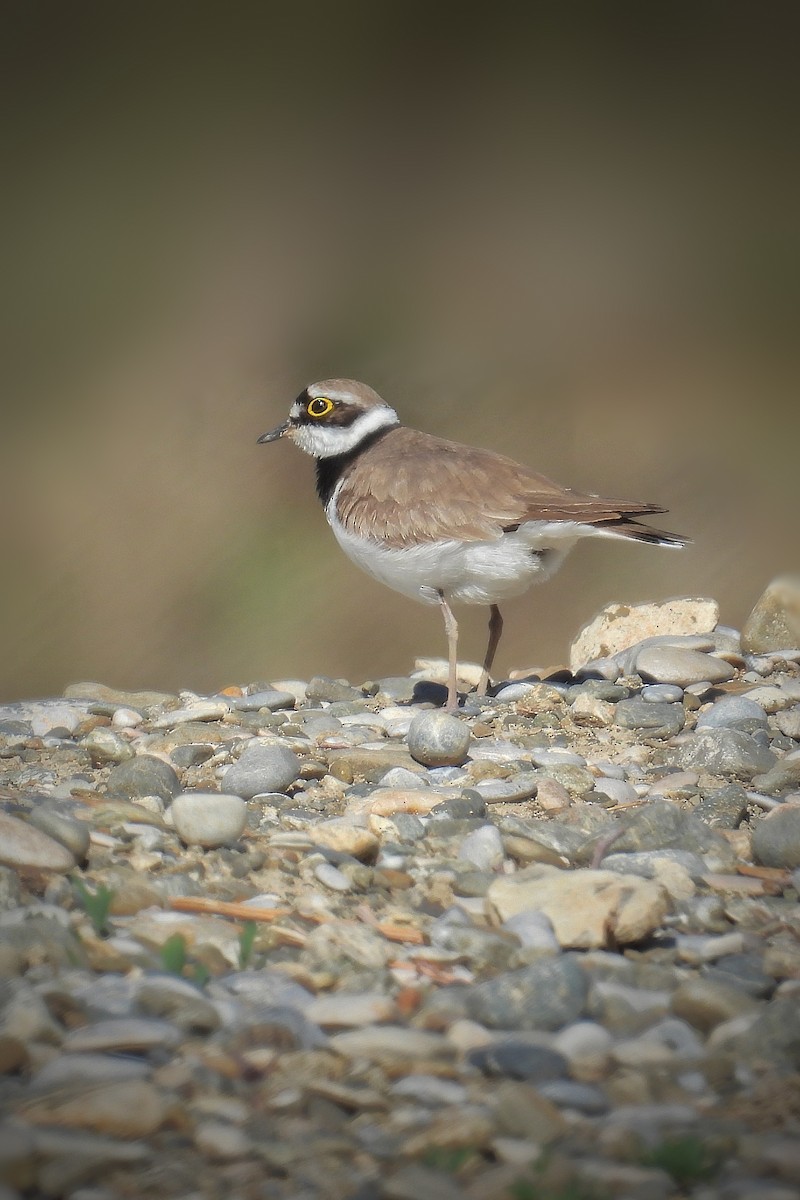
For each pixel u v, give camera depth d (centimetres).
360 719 1114
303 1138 524
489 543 1136
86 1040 565
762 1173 511
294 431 1287
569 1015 612
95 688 1232
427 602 1193
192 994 600
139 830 798
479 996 618
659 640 1255
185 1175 502
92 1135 515
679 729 1074
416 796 883
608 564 1928
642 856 786
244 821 795
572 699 1143
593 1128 536
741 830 866
